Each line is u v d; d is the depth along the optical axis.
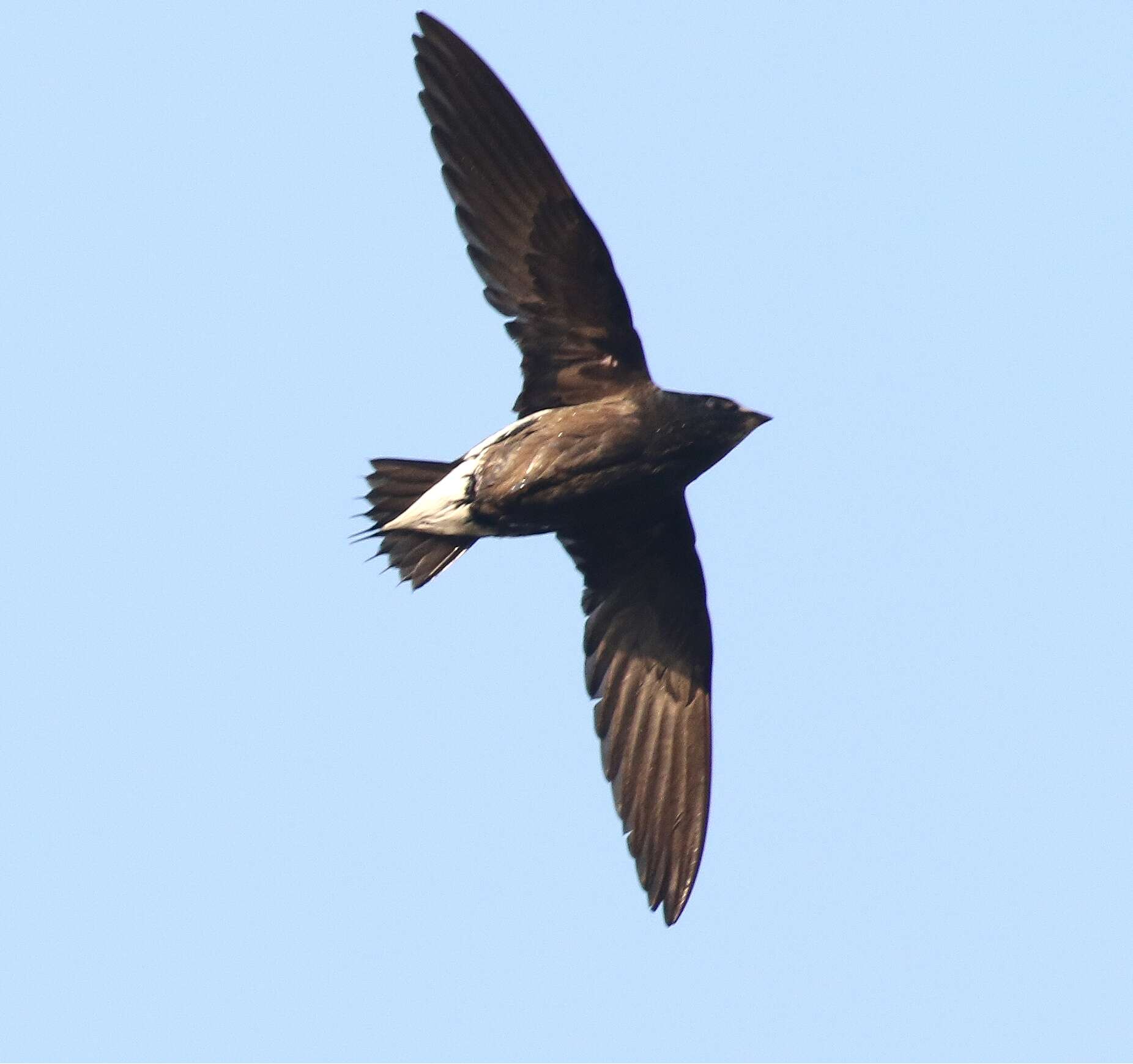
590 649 17.12
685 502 16.56
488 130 15.59
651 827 17.06
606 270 15.56
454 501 15.71
